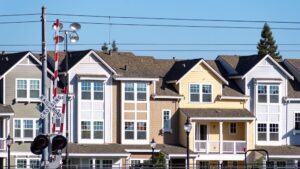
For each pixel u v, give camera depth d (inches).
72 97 6565.0
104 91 6692.9
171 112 6884.8
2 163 6392.7
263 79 7096.5
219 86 7012.8
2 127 6432.1
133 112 6771.7
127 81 6761.8
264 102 7116.1
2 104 6446.9
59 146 3289.9
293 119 7180.1
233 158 6875.0
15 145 6432.1
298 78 7332.7
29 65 6510.8
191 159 6727.4
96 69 6692.9
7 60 6648.6
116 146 6648.6
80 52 6776.6
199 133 6934.1
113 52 7086.6
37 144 3235.7
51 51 6870.1
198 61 6953.7
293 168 5575.8
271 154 6860.2
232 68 7209.6
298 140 7180.1
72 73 6614.2
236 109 7042.3
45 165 3324.3
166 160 6437.0
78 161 6466.5
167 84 7003.0
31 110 6496.1
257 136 7066.9
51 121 3597.4
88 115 6653.5
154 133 6825.8
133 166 5679.1
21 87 6491.1
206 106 6968.5
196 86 6958.7
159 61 7249.0
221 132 6870.1
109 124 6712.6
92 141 6653.5
